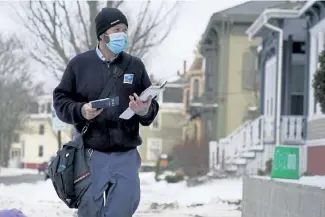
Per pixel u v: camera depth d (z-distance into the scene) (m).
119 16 8.15
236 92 71.81
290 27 41.22
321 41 34.66
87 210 8.09
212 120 73.50
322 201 10.43
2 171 127.75
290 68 41.91
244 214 17.95
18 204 23.84
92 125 8.12
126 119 8.12
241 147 47.72
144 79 8.47
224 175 42.09
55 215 20.53
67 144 8.09
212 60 74.25
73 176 8.06
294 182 12.77
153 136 124.50
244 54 72.06
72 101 8.11
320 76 20.56
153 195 30.58
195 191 30.84
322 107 20.92
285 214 13.07
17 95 97.00
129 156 8.28
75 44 38.62
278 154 15.12
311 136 36.22
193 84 94.44
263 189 15.35
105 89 8.23
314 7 35.31
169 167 61.00
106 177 8.05
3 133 118.31
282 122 39.97
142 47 38.72
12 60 77.69
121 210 8.07
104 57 8.30
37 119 164.88
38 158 166.88
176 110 125.19
